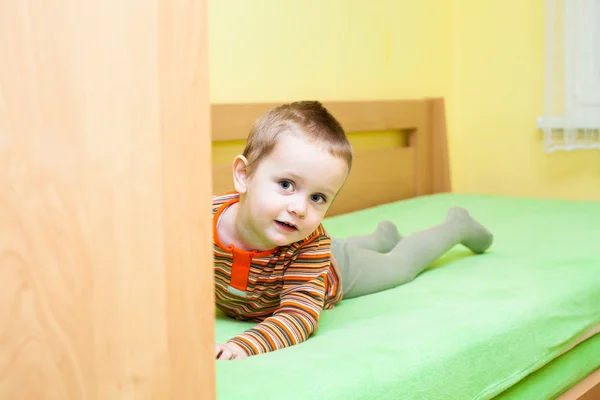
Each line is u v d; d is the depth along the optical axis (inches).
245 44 80.2
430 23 106.8
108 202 19.1
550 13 94.5
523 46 104.0
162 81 19.6
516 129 105.7
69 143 18.2
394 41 100.8
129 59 18.9
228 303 42.9
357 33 94.9
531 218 76.6
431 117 103.6
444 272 54.3
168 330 20.7
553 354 42.4
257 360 32.3
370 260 48.7
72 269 18.7
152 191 19.9
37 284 18.1
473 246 59.7
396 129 100.3
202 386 21.7
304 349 34.6
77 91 18.1
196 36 20.2
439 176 104.2
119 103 18.9
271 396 27.8
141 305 20.0
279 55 84.4
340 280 45.4
